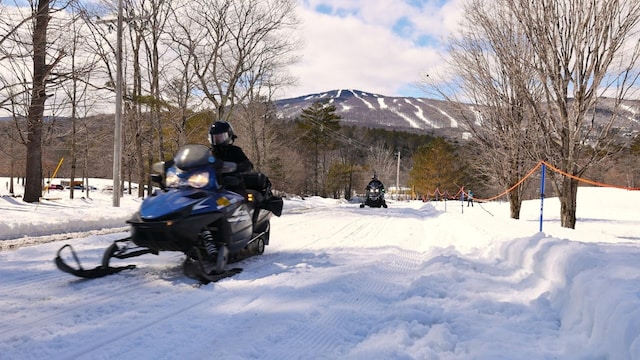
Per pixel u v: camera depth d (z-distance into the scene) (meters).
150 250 5.71
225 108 25.41
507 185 15.76
